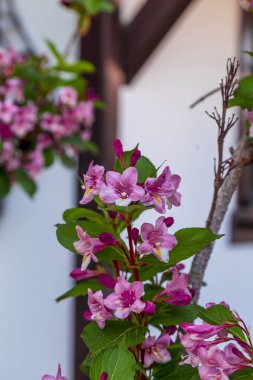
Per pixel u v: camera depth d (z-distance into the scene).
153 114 3.51
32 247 3.35
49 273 3.38
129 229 1.01
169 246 0.97
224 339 0.96
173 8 3.03
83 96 2.67
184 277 1.04
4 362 3.33
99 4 2.53
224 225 3.68
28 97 2.63
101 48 3.00
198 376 0.98
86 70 2.60
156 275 1.15
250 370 0.96
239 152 1.26
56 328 3.39
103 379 0.94
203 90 3.65
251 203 3.73
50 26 3.29
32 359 3.36
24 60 2.64
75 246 1.01
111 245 1.01
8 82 2.56
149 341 1.01
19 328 3.34
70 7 2.58
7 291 3.31
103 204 1.10
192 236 1.02
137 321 1.04
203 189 3.64
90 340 1.01
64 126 2.61
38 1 3.28
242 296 3.74
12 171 2.61
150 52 3.09
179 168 3.58
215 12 3.69
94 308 0.99
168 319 1.04
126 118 3.43
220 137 1.12
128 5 3.22
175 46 3.57
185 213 3.60
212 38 3.68
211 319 1.01
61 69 2.59
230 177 1.23
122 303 0.96
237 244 3.70
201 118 3.64
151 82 3.51
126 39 3.11
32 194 2.63
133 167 0.94
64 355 3.39
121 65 3.10
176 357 1.06
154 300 1.04
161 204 0.93
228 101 1.17
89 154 3.03
